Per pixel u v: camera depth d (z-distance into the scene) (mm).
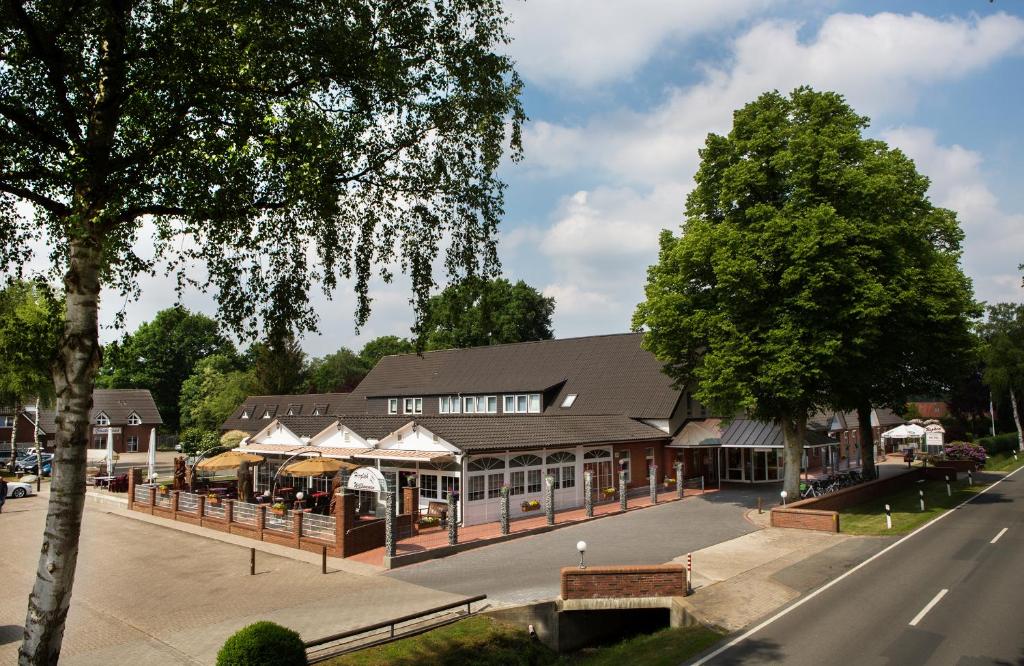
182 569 21016
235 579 19719
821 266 26109
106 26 9000
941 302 27891
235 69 9711
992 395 70312
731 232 28141
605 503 33812
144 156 10047
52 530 9383
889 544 22750
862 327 26547
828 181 27969
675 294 30141
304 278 12461
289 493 32312
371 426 31422
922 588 17047
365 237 12875
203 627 15438
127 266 11766
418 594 17844
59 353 9656
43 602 9242
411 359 57938
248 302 11812
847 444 59000
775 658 12766
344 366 99688
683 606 16281
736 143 30359
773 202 30062
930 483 40781
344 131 11047
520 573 19906
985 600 15852
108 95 9727
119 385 91750
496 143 13086
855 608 15633
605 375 44906
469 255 13398
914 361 33000
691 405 42469
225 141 9664
